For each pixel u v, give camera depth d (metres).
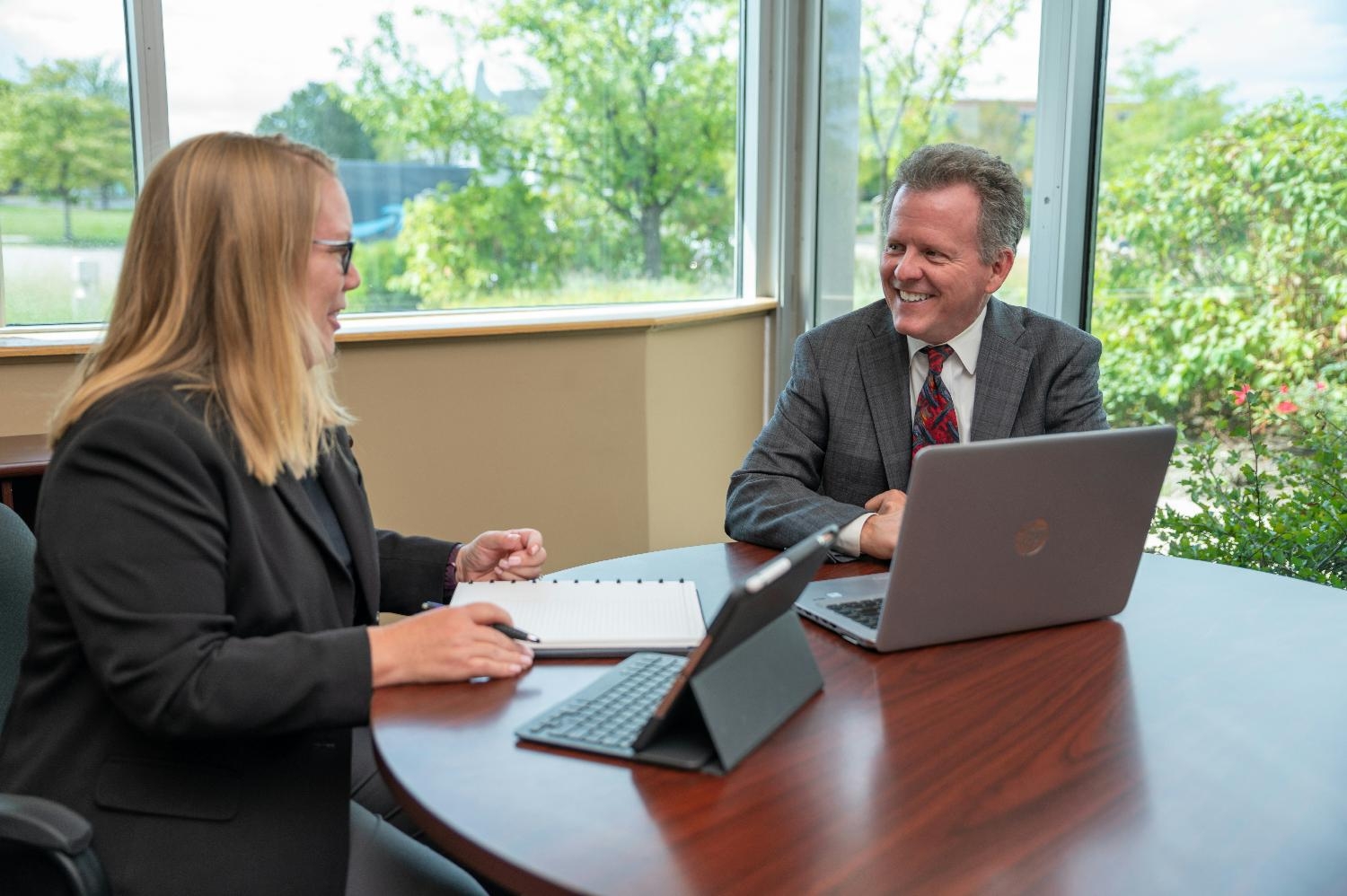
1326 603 1.55
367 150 3.21
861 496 1.99
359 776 1.55
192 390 1.20
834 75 3.67
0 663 1.33
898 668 1.29
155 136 2.87
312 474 1.38
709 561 1.72
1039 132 2.96
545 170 3.53
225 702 1.10
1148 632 1.42
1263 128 2.55
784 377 3.96
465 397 3.08
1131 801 0.98
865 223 3.64
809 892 0.83
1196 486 2.74
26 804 1.05
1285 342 2.57
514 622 1.35
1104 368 2.94
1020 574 1.35
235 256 1.22
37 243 2.81
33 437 2.52
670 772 1.02
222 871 1.15
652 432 3.43
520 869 0.86
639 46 3.65
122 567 1.11
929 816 0.95
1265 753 1.08
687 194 3.85
